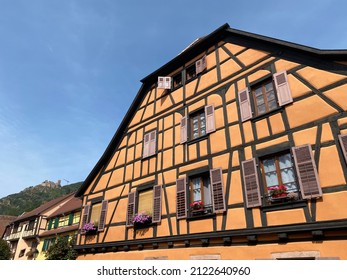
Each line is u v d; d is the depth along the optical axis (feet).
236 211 22.61
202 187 26.84
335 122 19.89
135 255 29.55
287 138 21.95
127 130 40.78
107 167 40.75
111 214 35.37
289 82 23.80
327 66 21.94
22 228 90.94
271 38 26.20
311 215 18.57
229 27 31.73
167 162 31.27
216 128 27.66
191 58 36.35
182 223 26.27
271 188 21.04
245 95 26.43
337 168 18.60
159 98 37.88
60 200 88.48
